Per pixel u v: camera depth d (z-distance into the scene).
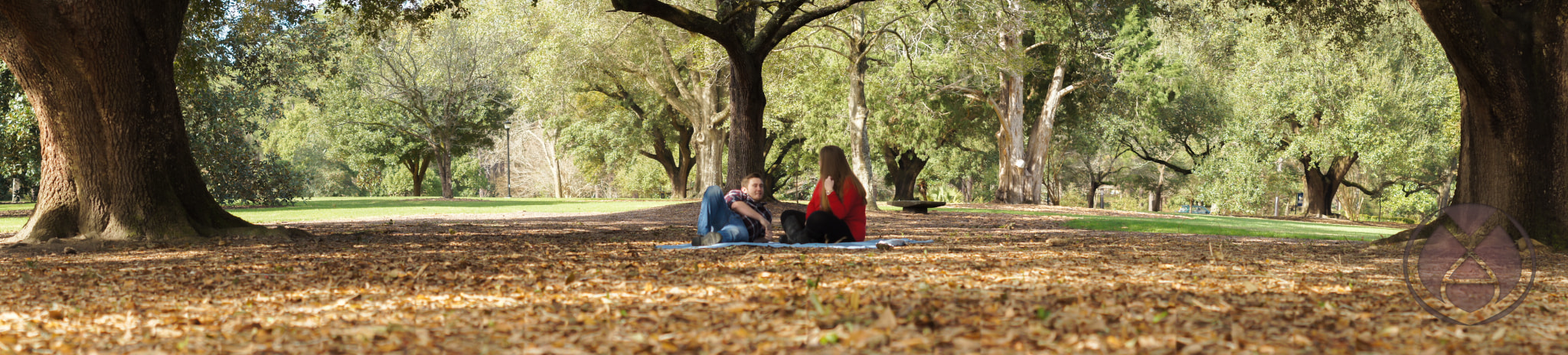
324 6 17.22
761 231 8.16
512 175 65.31
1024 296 4.13
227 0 16.73
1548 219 8.42
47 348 3.16
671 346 2.91
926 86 31.09
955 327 3.20
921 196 48.75
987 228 13.73
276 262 6.70
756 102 17.17
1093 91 33.69
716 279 5.03
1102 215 23.02
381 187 58.56
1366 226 22.28
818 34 26.09
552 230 11.79
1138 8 28.20
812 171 47.94
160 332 3.44
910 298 4.09
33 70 8.92
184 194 9.78
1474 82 8.72
